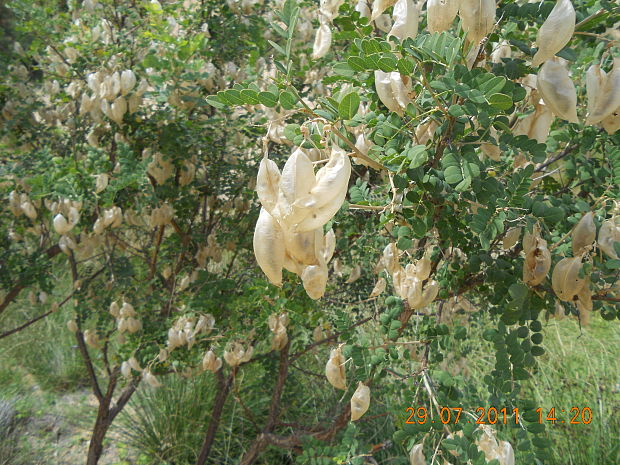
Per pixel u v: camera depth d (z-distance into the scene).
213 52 1.20
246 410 1.33
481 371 1.58
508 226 0.66
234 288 1.28
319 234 0.40
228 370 1.65
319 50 0.67
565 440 1.43
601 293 0.64
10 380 2.02
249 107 1.07
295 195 0.37
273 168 0.40
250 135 1.20
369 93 0.64
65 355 2.15
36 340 2.21
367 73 0.63
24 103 1.43
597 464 1.36
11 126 1.37
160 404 1.71
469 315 1.20
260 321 1.02
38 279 1.39
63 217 1.10
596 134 0.72
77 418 1.87
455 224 0.64
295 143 0.55
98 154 1.13
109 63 1.18
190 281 1.28
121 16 1.39
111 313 1.22
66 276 2.42
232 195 1.34
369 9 0.69
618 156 0.66
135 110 1.14
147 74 1.17
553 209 0.60
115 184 1.07
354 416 0.72
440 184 0.57
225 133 1.30
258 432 1.49
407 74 0.48
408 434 0.64
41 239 1.51
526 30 0.71
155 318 1.32
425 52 0.47
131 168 1.09
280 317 1.01
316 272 0.39
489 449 0.60
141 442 1.67
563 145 0.86
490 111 0.48
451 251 0.72
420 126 0.61
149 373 1.15
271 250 0.39
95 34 1.19
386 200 0.69
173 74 1.05
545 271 0.60
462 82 0.49
